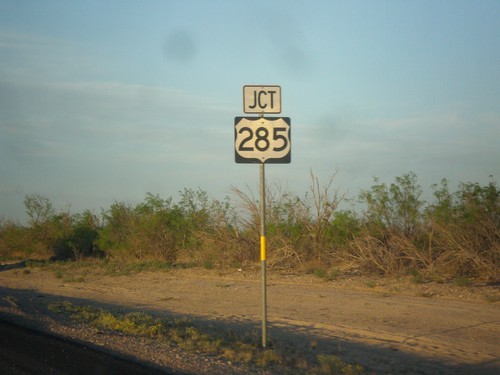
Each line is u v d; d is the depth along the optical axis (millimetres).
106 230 35625
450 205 20000
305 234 24797
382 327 13047
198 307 17359
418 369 9570
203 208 31422
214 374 8922
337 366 9336
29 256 42625
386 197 21906
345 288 18734
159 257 32250
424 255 19922
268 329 13398
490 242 18453
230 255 26391
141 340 11500
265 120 10391
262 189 10539
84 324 13297
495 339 11594
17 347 10602
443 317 13695
